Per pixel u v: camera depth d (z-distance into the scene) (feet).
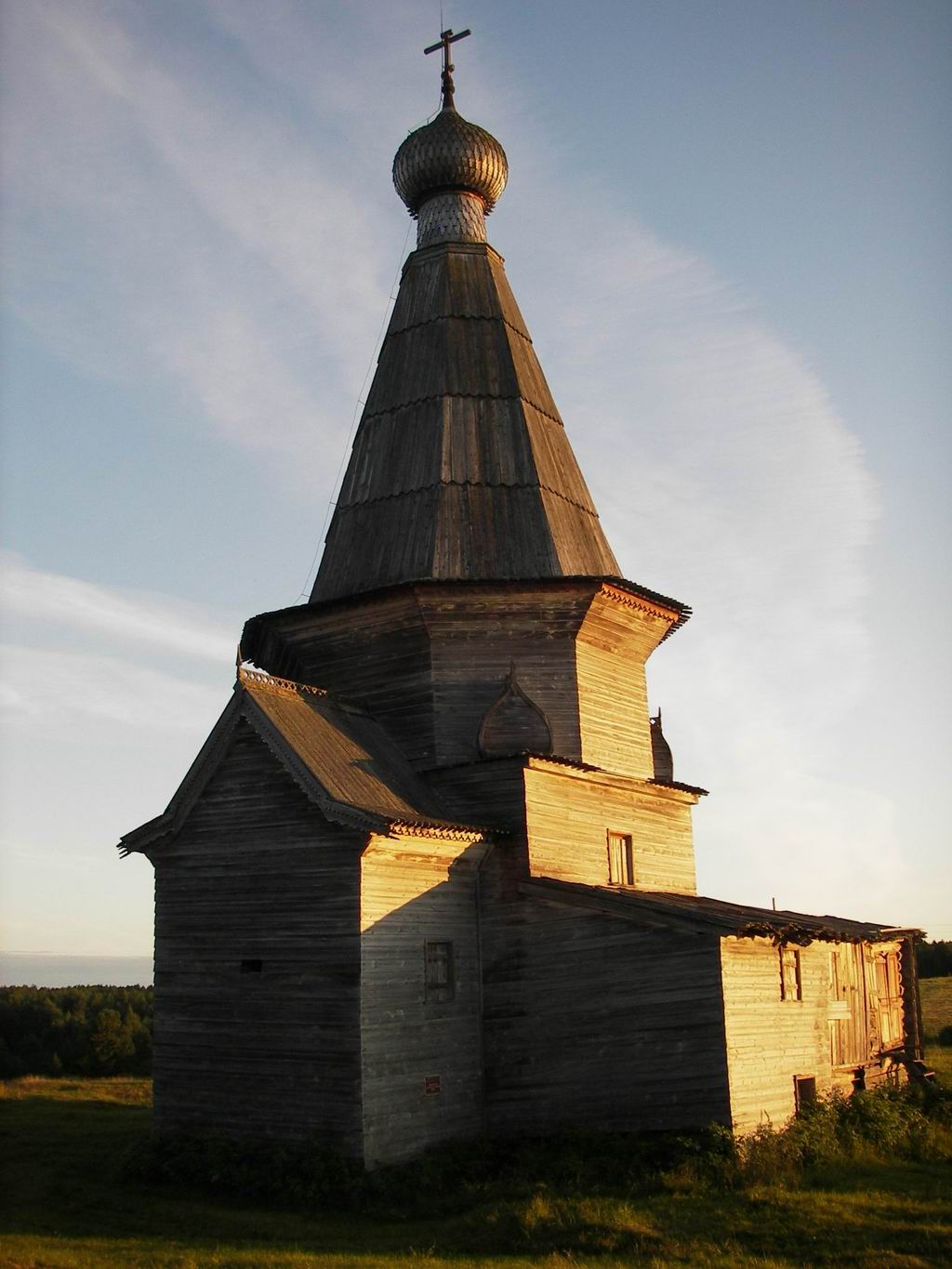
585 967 79.36
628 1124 75.87
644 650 101.14
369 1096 71.31
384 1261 53.93
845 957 97.81
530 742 86.22
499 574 92.99
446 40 119.24
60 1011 346.74
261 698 80.89
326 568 99.45
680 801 102.47
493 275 110.42
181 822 81.25
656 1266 52.08
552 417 105.91
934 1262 52.39
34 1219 65.51
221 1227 63.46
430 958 78.74
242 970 77.15
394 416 102.73
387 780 82.99
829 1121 80.18
